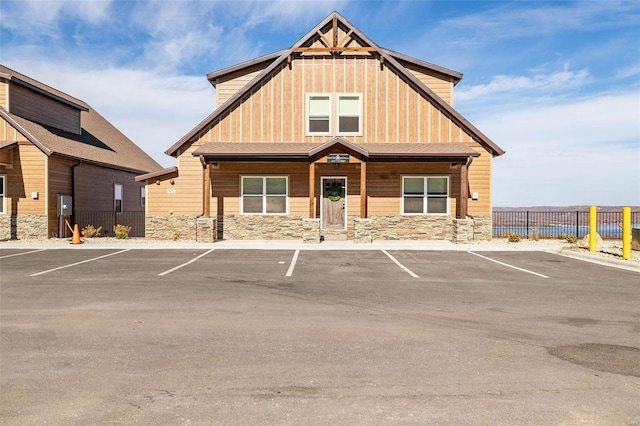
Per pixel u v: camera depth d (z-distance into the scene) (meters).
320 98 20.20
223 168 20.31
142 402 4.22
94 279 10.66
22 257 14.60
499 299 8.66
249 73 22.16
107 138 31.47
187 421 3.86
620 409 4.13
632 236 16.70
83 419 3.89
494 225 24.64
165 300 8.47
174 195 20.41
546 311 7.73
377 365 5.18
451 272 11.87
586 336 6.31
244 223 20.30
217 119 20.16
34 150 20.97
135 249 16.91
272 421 3.86
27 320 7.02
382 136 20.11
